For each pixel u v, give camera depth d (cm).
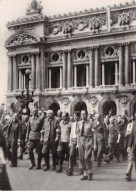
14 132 2448
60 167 2194
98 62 6444
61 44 6781
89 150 1931
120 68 6209
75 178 1995
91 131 1952
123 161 2859
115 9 6250
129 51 6162
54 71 7075
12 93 7069
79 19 6631
